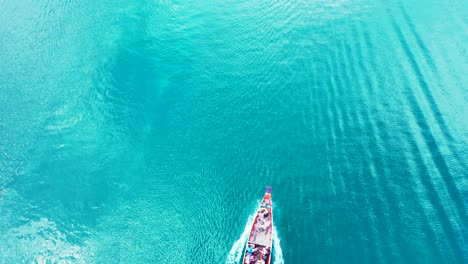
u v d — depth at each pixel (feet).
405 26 259.19
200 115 227.40
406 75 228.63
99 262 176.45
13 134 225.97
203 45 271.08
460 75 224.33
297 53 253.03
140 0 311.88
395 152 194.70
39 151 217.97
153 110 232.94
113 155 213.87
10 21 297.94
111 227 186.60
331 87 229.25
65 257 178.50
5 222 190.08
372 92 222.89
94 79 250.78
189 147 213.25
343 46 252.62
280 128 214.07
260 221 175.52
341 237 169.58
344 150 199.21
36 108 237.45
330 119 213.46
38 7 309.63
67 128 226.99
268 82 238.48
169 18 295.07
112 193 198.70
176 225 185.47
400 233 167.22
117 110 233.76
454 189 178.09
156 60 262.88
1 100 242.37
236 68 250.98
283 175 194.08
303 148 203.21
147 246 179.73
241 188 193.88
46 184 203.82
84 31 286.25
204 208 189.78
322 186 187.21
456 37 245.86
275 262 166.81
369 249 164.45
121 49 270.46
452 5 269.85
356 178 187.73
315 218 177.17
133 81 249.34
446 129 200.34
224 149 209.87
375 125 207.21
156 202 193.98
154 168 206.80
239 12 294.66
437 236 164.55
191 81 247.29
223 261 172.14
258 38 269.03
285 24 275.39
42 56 268.21
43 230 187.01
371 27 263.08
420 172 185.68
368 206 177.27
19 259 178.91
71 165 211.00
